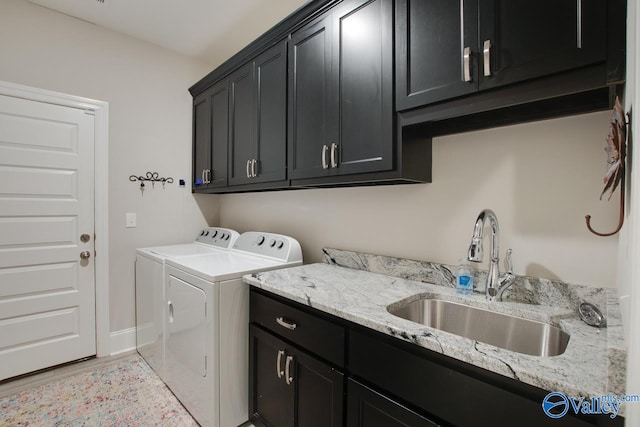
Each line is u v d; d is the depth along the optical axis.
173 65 2.78
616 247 1.02
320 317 1.22
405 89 1.21
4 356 2.05
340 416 1.12
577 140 1.10
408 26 1.20
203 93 2.67
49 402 1.85
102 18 2.29
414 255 1.58
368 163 1.34
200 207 2.99
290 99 1.73
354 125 1.39
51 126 2.19
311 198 2.14
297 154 1.69
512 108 1.15
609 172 0.78
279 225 2.40
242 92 2.13
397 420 0.93
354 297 1.24
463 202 1.40
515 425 0.71
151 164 2.67
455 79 1.07
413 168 1.34
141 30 2.44
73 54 2.28
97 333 2.40
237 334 1.63
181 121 2.84
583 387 0.61
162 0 2.08
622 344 0.57
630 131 0.64
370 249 1.78
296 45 1.70
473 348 0.79
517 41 0.94
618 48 0.78
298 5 2.10
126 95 2.53
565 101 1.06
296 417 1.33
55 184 2.22
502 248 1.28
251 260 2.01
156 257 2.14
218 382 1.56
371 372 1.02
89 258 2.36
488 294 1.21
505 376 0.73
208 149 2.57
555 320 1.02
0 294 2.04
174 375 1.90
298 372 1.31
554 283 1.13
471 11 1.03
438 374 0.85
